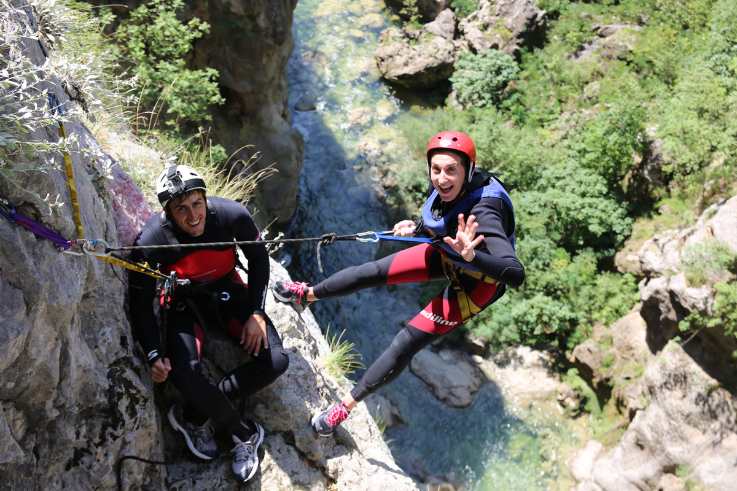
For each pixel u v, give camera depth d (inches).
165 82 311.0
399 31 772.6
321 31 777.6
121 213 139.7
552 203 559.8
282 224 536.1
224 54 430.9
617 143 563.5
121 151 176.9
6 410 96.3
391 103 719.1
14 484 98.9
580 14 737.6
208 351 142.5
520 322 528.4
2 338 88.0
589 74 673.0
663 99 591.2
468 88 690.8
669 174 553.6
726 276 410.6
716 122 532.7
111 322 119.6
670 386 425.1
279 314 160.9
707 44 608.1
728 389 409.1
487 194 116.1
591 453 467.2
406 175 646.5
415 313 569.6
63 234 102.4
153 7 338.0
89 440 111.2
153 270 120.7
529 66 706.2
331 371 171.6
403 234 125.6
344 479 146.4
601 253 552.7
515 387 512.4
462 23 758.5
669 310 437.4
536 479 467.5
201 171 226.8
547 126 659.4
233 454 135.6
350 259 599.5
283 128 505.4
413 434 483.2
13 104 88.4
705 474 401.1
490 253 111.8
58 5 123.3
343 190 642.2
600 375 490.3
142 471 121.3
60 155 105.7
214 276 131.0
